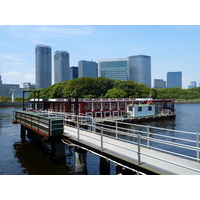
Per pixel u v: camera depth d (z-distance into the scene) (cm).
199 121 4219
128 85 8606
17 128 3291
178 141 2438
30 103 3906
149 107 4334
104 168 1218
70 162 1490
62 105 3566
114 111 4106
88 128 2366
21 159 1597
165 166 747
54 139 1377
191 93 15688
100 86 8300
